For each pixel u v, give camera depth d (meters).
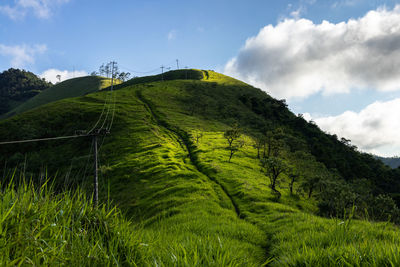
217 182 36.03
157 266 2.09
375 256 2.22
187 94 125.12
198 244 2.66
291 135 94.44
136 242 2.50
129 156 53.78
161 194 31.28
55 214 2.20
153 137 66.81
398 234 3.12
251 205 25.69
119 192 36.84
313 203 32.38
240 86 155.75
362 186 46.44
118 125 77.38
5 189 2.07
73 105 94.38
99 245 2.15
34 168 51.34
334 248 2.60
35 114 84.31
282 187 37.03
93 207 2.69
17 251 1.65
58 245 1.94
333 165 80.81
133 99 109.00
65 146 66.19
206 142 65.19
